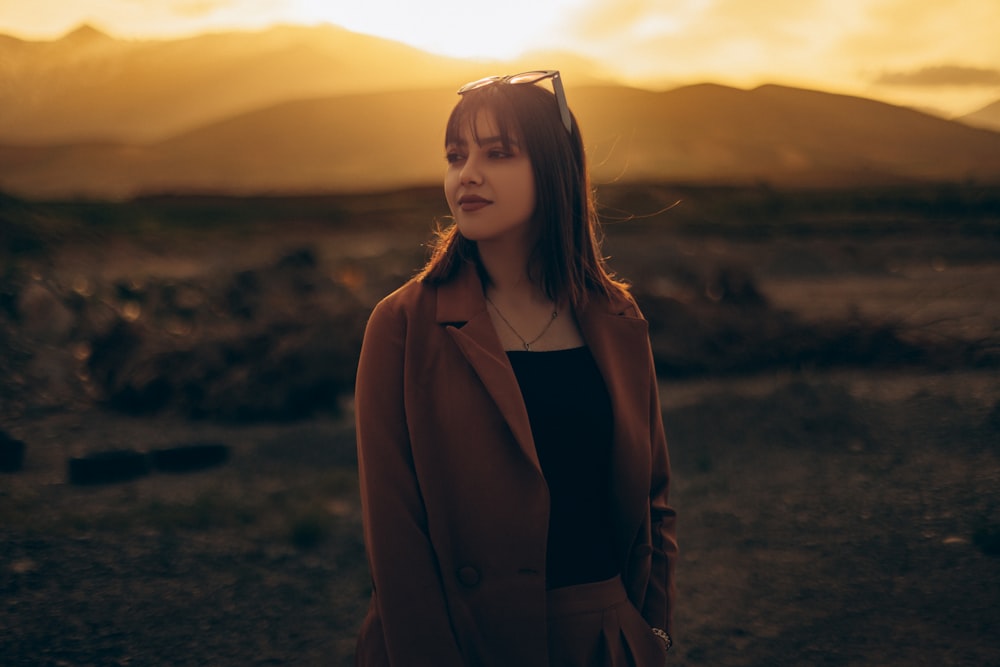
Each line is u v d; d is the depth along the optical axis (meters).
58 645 4.03
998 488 6.27
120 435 8.64
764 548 5.48
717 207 51.25
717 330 11.73
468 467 1.48
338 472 7.24
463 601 1.47
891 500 6.25
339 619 4.46
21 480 7.00
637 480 1.62
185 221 51.06
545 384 1.57
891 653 3.98
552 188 1.57
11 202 29.02
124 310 14.02
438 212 58.59
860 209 50.44
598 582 1.58
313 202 76.81
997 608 4.32
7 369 10.59
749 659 4.02
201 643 4.14
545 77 1.60
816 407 8.86
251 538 5.60
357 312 10.65
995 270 22.56
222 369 9.95
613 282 1.77
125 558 5.16
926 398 9.30
